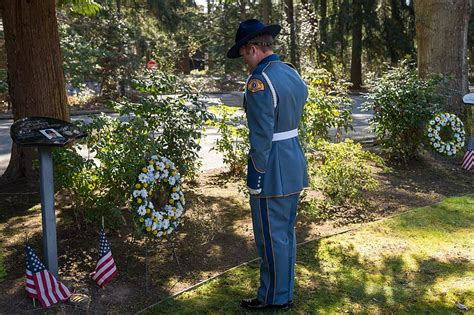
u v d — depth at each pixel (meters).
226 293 3.44
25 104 5.74
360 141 8.80
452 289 3.47
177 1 25.22
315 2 22.69
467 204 5.26
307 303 3.30
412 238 4.36
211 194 5.66
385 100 6.79
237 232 4.49
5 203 5.32
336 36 21.48
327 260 3.96
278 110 2.85
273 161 2.91
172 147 4.89
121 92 16.09
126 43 16.34
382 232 4.51
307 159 5.10
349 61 24.39
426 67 7.88
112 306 3.26
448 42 7.71
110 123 4.46
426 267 3.81
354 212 5.02
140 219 3.49
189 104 5.30
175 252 4.05
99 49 15.53
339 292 3.46
